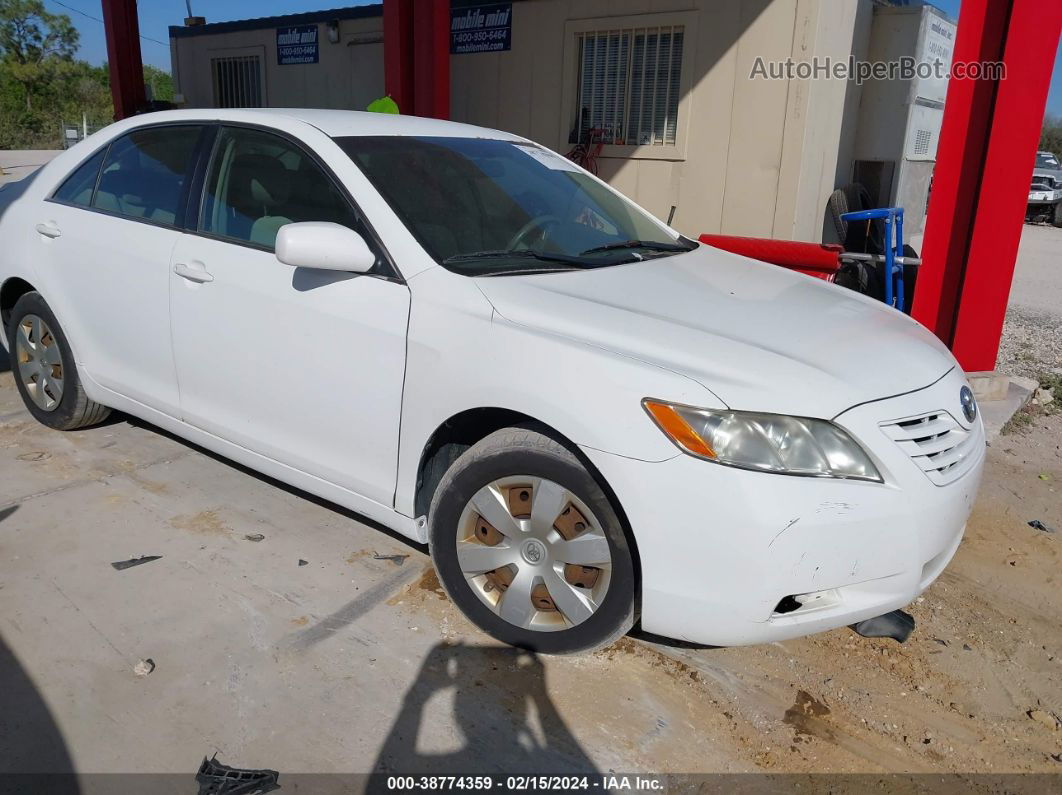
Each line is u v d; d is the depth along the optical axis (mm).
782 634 2443
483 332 2635
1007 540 3814
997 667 2904
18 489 3770
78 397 4188
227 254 3299
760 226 8438
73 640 2762
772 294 3109
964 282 5328
